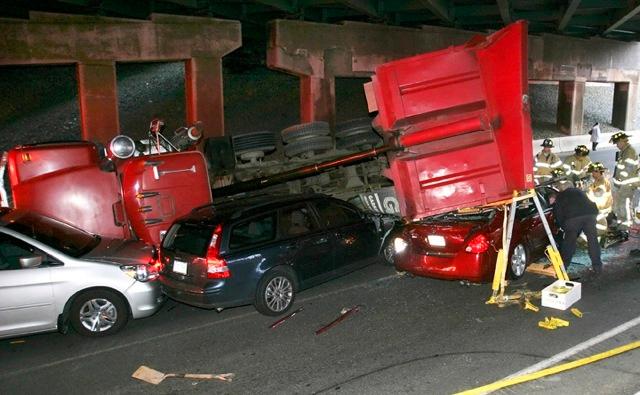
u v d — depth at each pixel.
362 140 12.23
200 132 10.89
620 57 30.06
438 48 19.69
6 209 8.69
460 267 7.88
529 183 7.18
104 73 12.88
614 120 32.78
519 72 6.79
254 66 27.62
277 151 13.16
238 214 7.59
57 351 6.95
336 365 6.03
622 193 10.92
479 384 5.39
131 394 5.68
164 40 13.64
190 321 7.76
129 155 9.73
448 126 7.08
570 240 8.51
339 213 8.83
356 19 18.47
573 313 7.08
